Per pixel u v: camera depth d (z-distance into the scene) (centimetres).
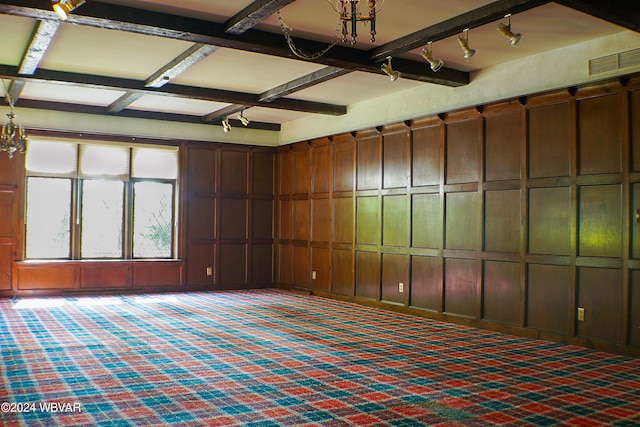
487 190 758
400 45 624
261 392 454
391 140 920
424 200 856
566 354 607
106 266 1062
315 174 1105
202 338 666
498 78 730
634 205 603
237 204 1186
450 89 798
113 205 1090
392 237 914
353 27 430
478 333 725
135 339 654
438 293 827
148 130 1091
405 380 495
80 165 1056
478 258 768
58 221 1044
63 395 439
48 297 1008
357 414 404
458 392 461
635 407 426
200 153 1152
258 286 1202
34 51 650
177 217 1134
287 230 1189
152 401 427
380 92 896
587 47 634
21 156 1003
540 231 695
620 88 616
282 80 823
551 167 683
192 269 1140
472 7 536
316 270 1096
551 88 670
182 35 574
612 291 621
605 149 630
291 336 687
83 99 984
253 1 525
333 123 1035
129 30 561
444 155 822
